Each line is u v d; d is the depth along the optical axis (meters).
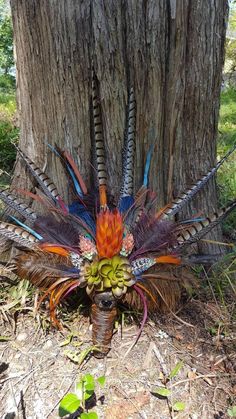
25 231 2.11
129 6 2.02
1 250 2.44
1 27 9.80
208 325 2.29
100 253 1.87
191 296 2.39
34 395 1.92
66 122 2.23
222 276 2.54
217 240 2.72
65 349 2.09
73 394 1.72
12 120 5.52
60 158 2.31
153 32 2.08
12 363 2.05
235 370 2.08
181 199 2.23
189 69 2.27
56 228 2.05
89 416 1.64
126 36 2.07
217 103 2.47
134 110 2.19
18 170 2.47
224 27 2.31
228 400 1.96
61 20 2.04
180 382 2.00
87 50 2.09
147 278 1.98
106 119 2.20
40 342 2.14
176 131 2.36
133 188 2.33
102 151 2.21
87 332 2.16
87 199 2.20
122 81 2.13
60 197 2.28
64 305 2.23
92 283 1.84
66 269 1.97
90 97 2.19
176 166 2.46
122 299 2.04
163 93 2.24
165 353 2.11
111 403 1.90
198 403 1.93
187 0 2.11
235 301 2.46
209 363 2.10
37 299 2.25
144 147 2.29
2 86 9.02
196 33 2.20
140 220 2.09
